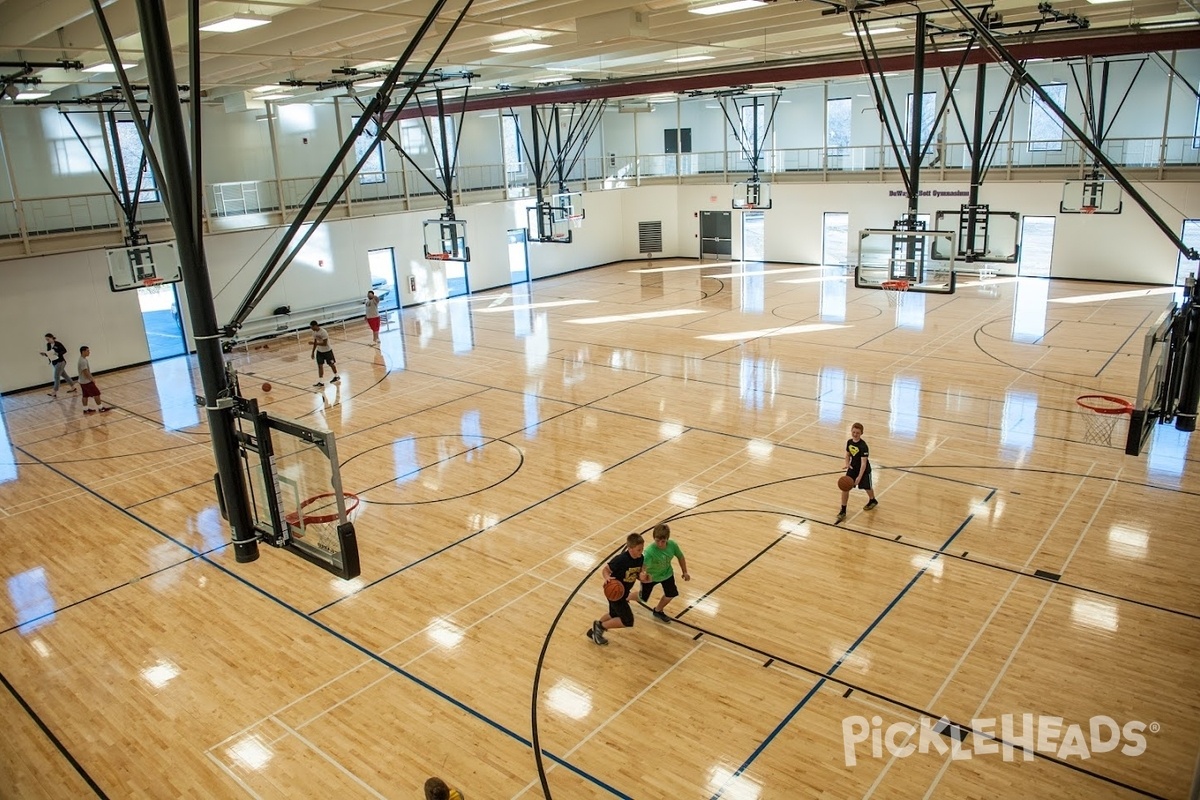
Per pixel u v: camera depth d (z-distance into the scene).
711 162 30.11
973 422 12.49
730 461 11.50
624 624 7.36
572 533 9.65
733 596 8.19
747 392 14.48
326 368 17.42
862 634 7.47
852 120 26.62
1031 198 22.58
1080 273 22.45
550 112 27.98
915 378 14.75
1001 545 8.92
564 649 7.48
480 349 18.47
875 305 20.91
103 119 16.78
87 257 17.70
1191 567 8.32
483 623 7.93
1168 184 20.38
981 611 7.74
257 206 21.50
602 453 12.02
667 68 20.16
